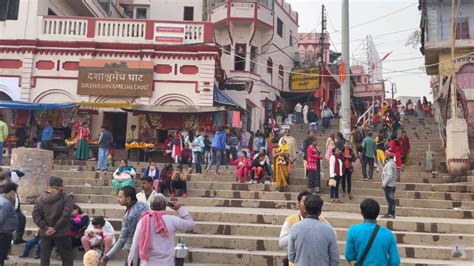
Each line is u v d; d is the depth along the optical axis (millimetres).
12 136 20031
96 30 21422
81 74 20922
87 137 18641
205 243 9531
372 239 4852
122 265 8328
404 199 12484
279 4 34750
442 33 23938
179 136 18094
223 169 16562
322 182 13836
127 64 21031
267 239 9445
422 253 9125
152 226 5438
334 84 38906
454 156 15336
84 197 12617
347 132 17188
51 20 21359
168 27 21422
